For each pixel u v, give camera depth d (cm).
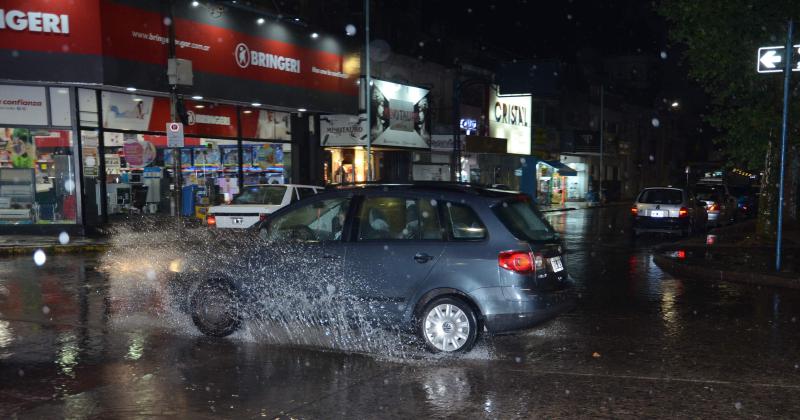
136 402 509
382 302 651
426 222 654
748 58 1488
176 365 609
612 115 5775
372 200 679
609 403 511
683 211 2002
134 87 1719
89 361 621
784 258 1356
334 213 700
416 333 647
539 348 680
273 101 2159
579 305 927
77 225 1755
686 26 1580
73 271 1205
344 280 663
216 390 538
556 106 4719
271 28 2138
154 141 2033
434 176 3291
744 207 2862
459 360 629
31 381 560
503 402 513
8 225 1753
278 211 716
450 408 500
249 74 2059
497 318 619
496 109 3831
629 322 811
